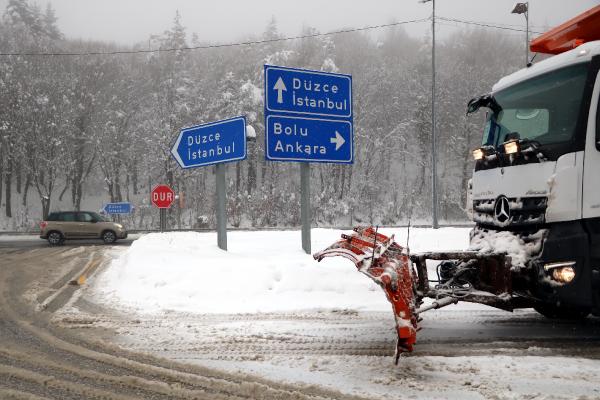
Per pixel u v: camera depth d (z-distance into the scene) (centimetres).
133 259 1070
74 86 5394
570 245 522
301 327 645
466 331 617
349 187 5297
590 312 548
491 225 619
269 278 884
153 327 653
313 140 1149
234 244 1388
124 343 576
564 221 532
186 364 495
